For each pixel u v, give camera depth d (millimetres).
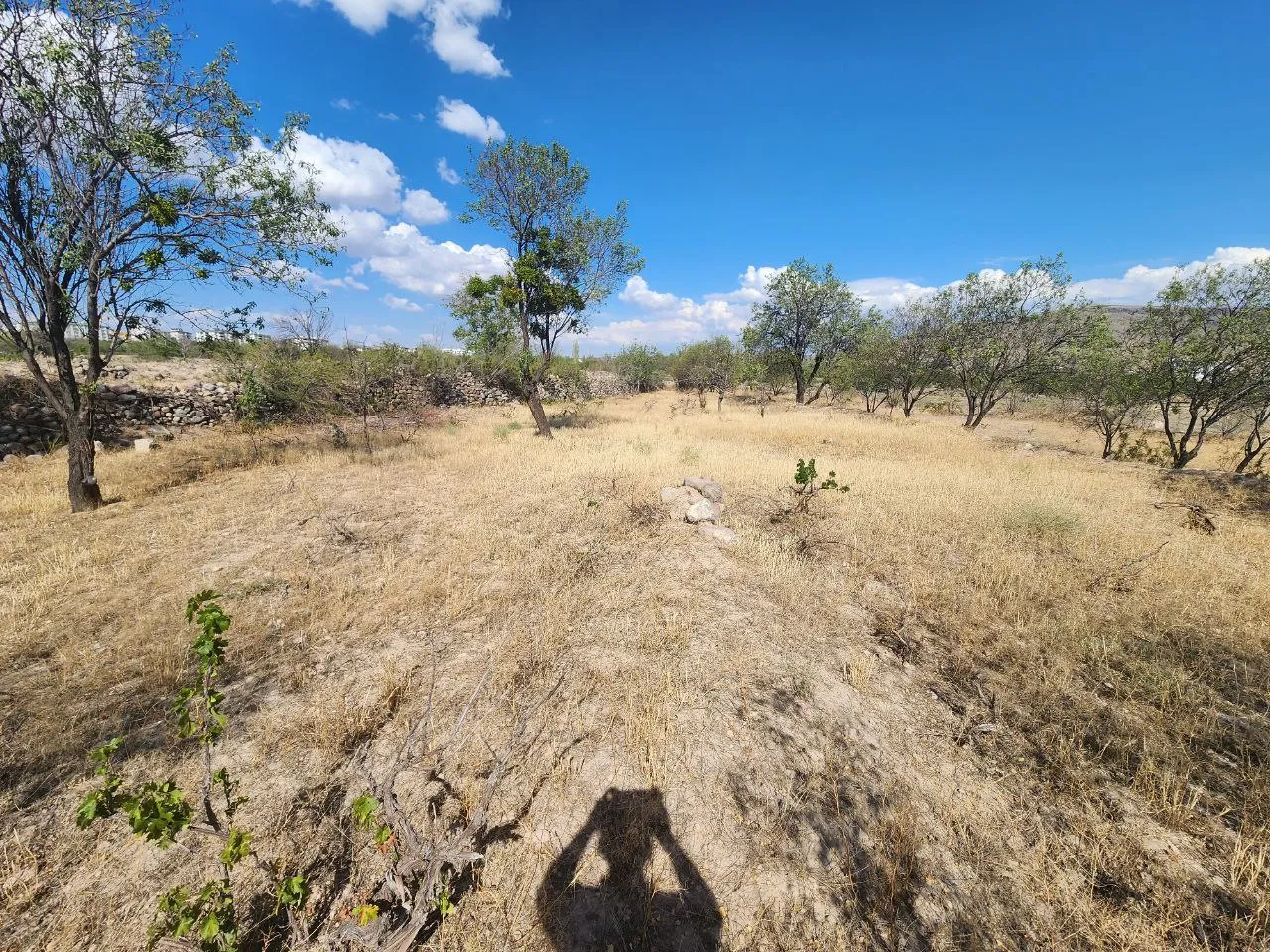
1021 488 9125
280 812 2666
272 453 11484
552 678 3809
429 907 2029
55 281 6996
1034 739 3354
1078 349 14906
